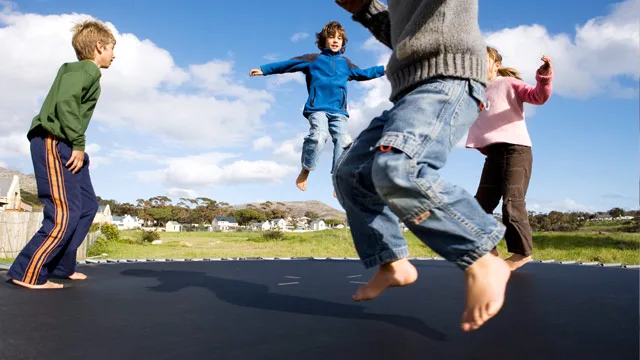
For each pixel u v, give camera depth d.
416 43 1.00
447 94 0.96
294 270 2.62
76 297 1.57
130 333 1.03
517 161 2.43
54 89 1.93
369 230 1.16
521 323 1.12
